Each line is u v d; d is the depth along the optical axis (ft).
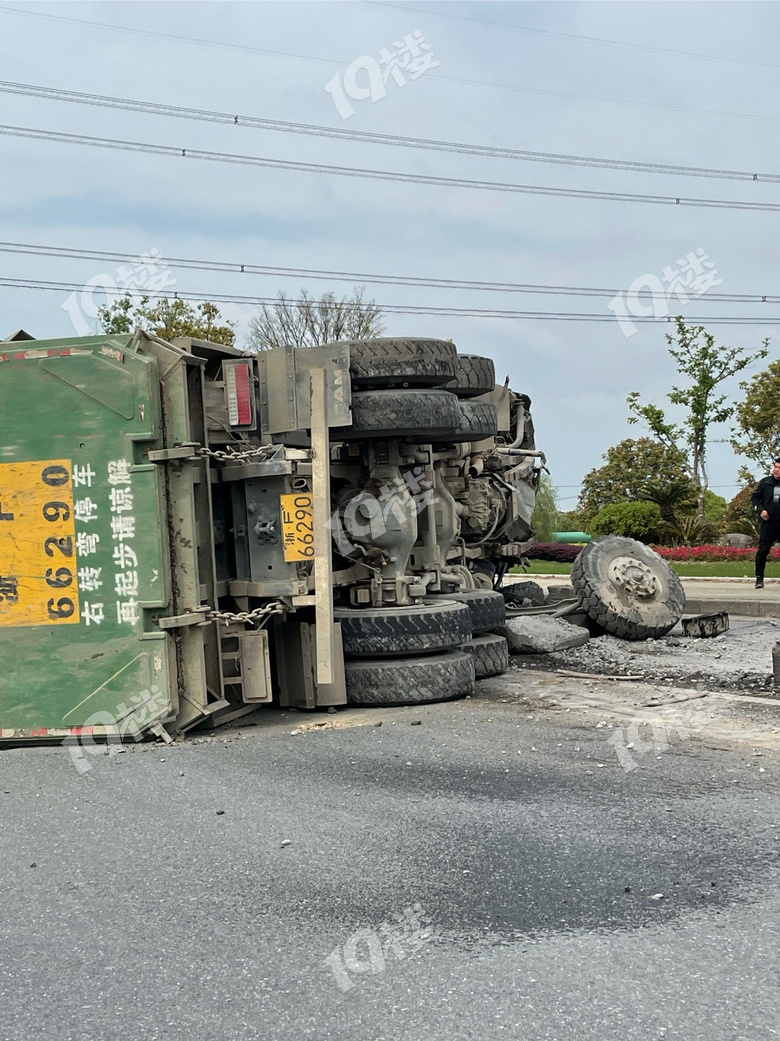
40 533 24.53
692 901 13.88
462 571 36.14
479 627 32.45
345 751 22.25
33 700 24.40
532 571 86.22
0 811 18.80
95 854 16.38
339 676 27.40
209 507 25.86
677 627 43.91
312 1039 10.78
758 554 59.31
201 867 15.62
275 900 14.30
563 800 18.28
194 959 12.64
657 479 150.51
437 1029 10.87
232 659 26.91
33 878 15.51
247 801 18.74
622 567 40.50
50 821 18.11
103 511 24.30
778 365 130.11
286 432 27.32
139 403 24.16
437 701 27.76
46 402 24.53
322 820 17.53
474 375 34.22
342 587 30.01
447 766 20.74
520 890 14.39
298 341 122.52
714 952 12.39
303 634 27.63
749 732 23.25
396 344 27.94
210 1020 11.23
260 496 26.99
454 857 15.67
